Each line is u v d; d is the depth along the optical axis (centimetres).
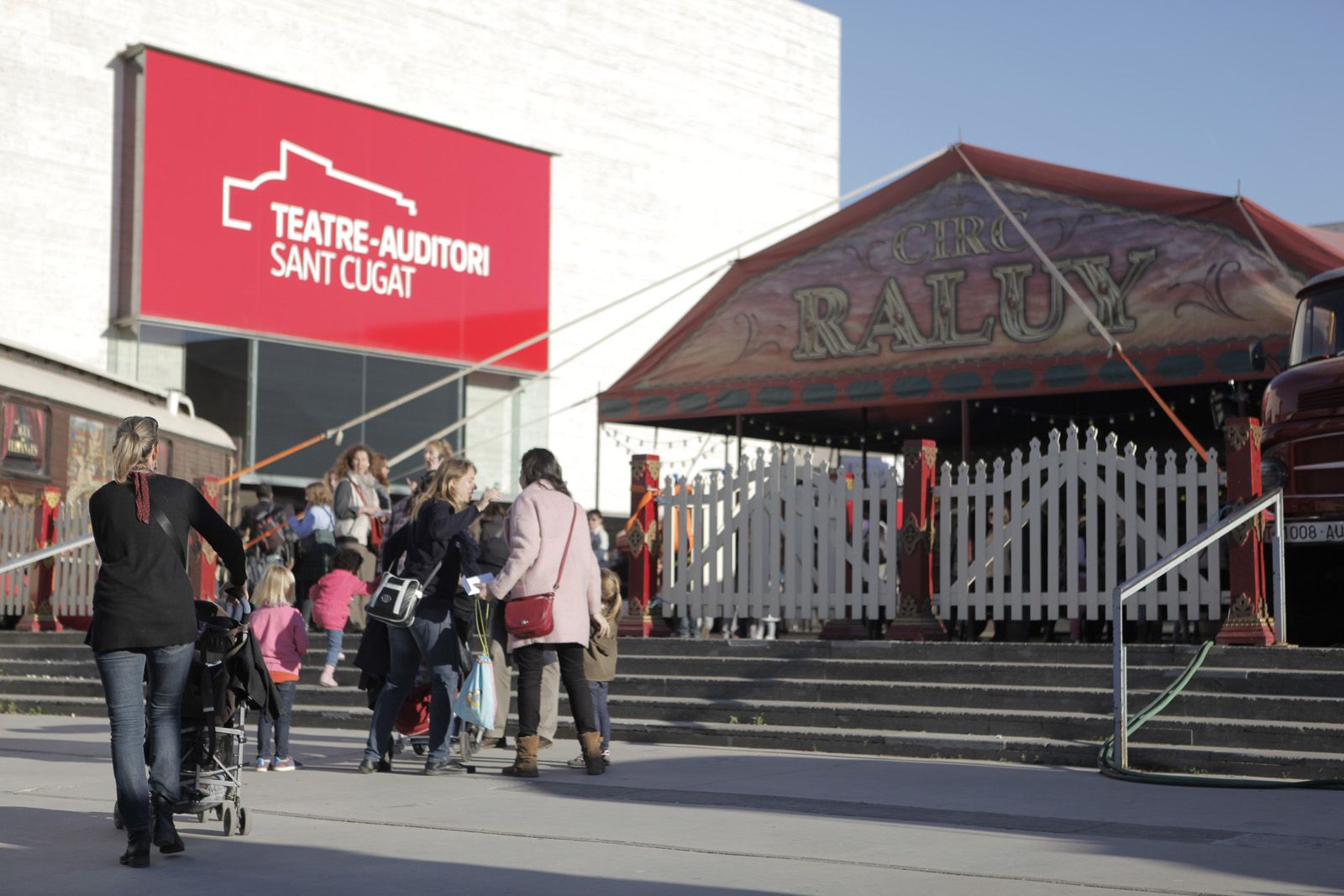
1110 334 1766
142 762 598
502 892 522
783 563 1315
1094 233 1812
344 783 857
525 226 3497
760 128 4234
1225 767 859
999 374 1838
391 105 3406
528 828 675
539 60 3725
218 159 2959
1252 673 949
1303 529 1078
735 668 1188
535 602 877
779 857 590
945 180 1931
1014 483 1167
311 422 3094
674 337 2131
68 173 2855
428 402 3312
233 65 2978
